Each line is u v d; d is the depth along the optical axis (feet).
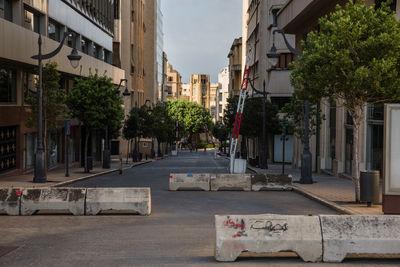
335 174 97.25
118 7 225.15
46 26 108.37
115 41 224.94
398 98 50.52
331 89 54.03
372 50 49.37
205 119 442.91
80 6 137.80
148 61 314.35
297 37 126.82
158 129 221.87
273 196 66.03
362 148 82.23
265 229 29.40
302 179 79.71
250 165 154.61
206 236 36.76
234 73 279.49
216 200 61.00
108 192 48.01
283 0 168.04
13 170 94.89
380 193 63.00
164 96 442.91
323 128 109.91
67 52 119.03
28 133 104.42
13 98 95.50
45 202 47.26
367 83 49.34
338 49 51.03
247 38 251.60
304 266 28.04
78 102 102.94
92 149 161.79
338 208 50.62
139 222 43.55
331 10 94.48
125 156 230.89
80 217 46.24
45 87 89.51
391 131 42.65
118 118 107.86
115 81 176.45
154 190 73.31
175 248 32.45
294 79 58.85
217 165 165.78
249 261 29.07
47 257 29.86
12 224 42.09
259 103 154.71
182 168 141.90
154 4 314.76
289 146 172.04
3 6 88.89
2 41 81.97
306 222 29.78
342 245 29.07
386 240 29.22
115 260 29.04
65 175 95.25
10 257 29.91
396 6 73.26
